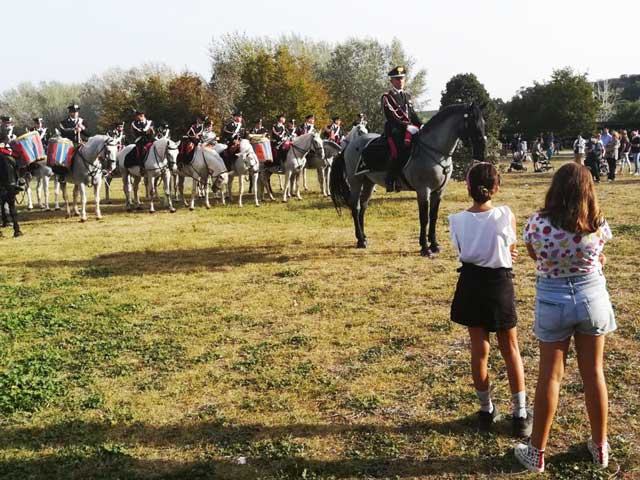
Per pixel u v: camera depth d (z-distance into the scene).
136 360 5.80
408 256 9.89
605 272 8.21
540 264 3.57
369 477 3.69
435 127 9.23
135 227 13.99
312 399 4.82
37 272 9.65
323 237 11.81
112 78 77.06
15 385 5.16
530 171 28.50
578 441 3.99
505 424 4.27
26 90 84.06
